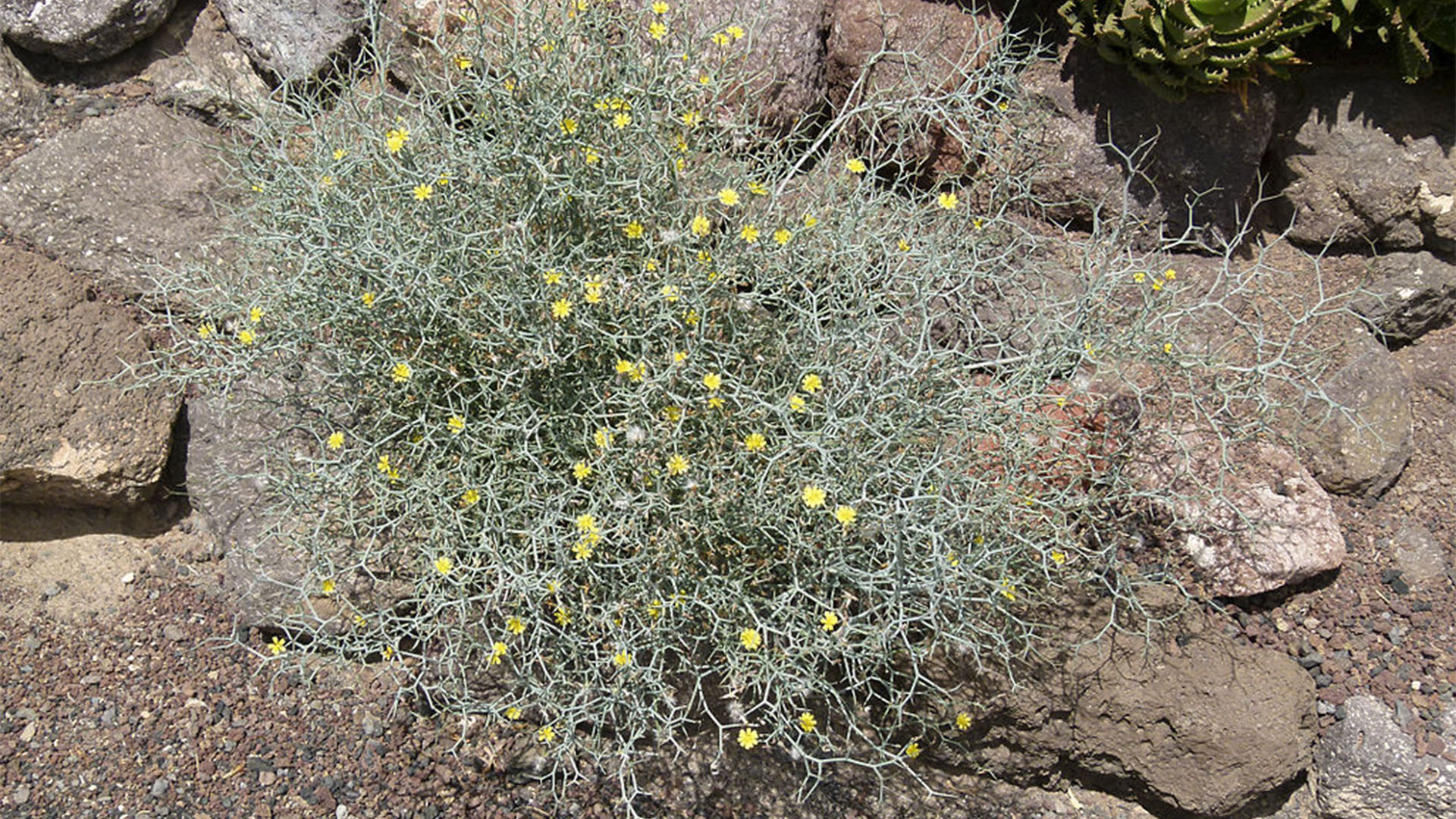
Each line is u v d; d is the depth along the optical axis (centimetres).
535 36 86
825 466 73
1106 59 99
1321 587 93
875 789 91
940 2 102
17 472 89
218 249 98
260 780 87
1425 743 87
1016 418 84
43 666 89
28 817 83
